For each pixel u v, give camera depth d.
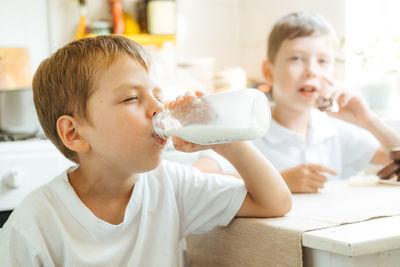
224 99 0.65
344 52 1.75
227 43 2.43
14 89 1.88
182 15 2.31
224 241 0.82
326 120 1.46
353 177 1.21
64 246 0.71
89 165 0.76
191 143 0.78
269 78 1.54
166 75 2.13
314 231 0.64
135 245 0.76
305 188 1.00
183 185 0.84
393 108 1.74
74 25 2.09
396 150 1.11
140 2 2.19
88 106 0.73
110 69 0.72
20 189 1.42
